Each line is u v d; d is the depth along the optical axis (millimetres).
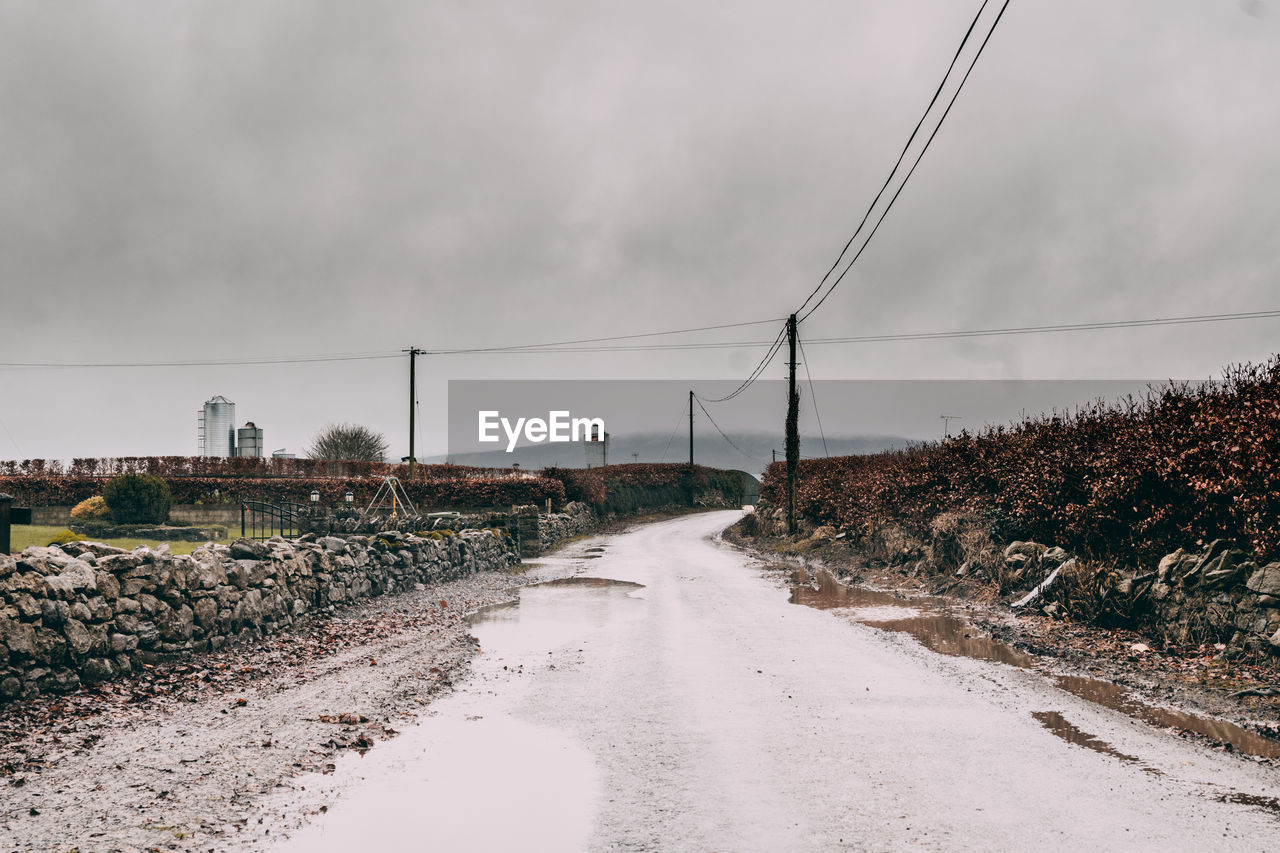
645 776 5227
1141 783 5051
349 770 5273
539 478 41688
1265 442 8734
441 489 39344
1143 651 9172
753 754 5688
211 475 41938
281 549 11180
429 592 15875
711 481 72375
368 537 14953
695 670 8562
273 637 10156
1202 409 10320
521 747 5840
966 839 4203
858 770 5332
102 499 27781
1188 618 9547
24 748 5500
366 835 4242
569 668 8656
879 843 4160
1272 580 8680
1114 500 12070
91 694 6922
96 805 4539
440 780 5125
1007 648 9898
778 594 15703
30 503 35250
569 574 20203
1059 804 4695
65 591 6996
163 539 23281
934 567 16938
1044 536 14734
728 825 4422
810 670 8570
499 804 4723
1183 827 4340
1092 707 6996
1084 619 11141
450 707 6973
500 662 8984
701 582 18031
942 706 7039
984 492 17516
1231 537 10273
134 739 5801
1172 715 6730
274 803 4660
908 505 20000
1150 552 11531
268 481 37688
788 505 32312
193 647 8578
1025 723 6484
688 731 6266
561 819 4500
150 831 4199
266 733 6023
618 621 12141
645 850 4094
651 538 36719
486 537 22281
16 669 6445
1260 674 7852
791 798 4828
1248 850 4039
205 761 5340
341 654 9398
